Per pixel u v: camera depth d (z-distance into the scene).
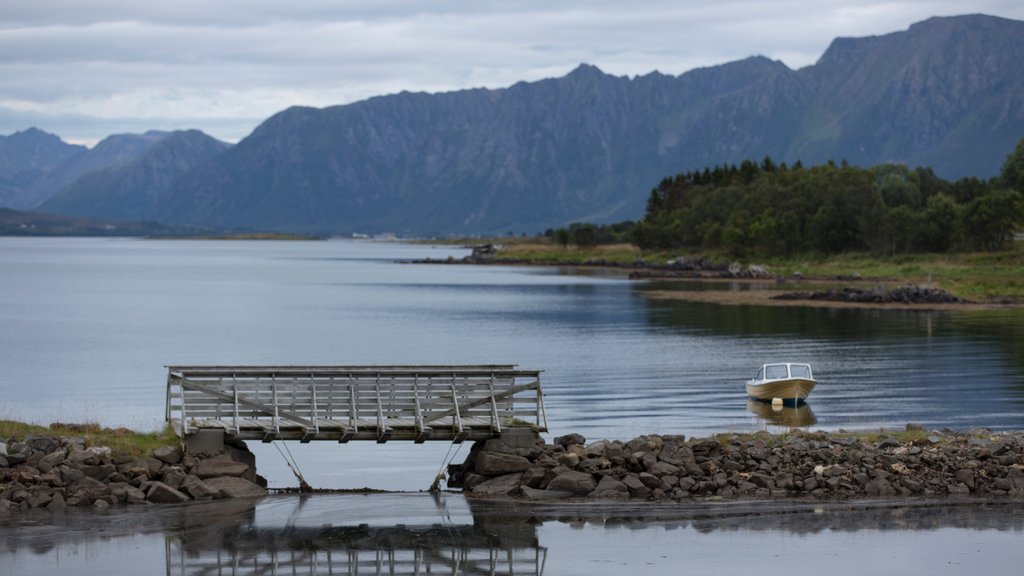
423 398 35.22
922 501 31.72
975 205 184.25
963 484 32.88
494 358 73.75
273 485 35.22
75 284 187.62
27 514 29.42
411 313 117.62
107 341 88.94
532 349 79.50
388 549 27.38
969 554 26.89
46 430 34.19
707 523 29.62
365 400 35.03
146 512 30.05
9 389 60.16
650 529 29.08
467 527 29.38
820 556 26.75
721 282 176.50
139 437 33.81
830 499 31.97
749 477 33.06
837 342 82.50
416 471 37.50
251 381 34.97
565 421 47.47
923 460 33.94
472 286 174.38
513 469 33.50
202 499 31.58
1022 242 186.50
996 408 50.22
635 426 45.94
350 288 172.12
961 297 125.94
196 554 26.56
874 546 27.55
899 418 47.66
